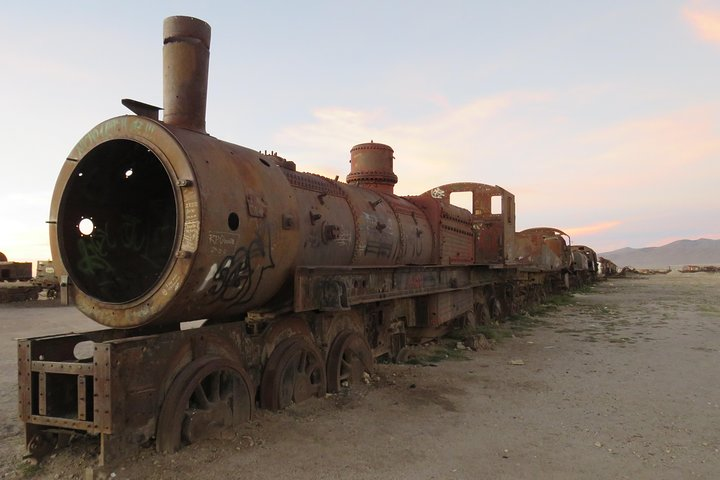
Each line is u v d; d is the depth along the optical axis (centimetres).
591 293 2955
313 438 483
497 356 944
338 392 638
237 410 482
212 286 433
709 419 571
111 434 383
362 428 520
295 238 536
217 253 424
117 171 509
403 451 464
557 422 557
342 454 451
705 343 1106
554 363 880
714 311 1819
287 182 554
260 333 541
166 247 533
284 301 564
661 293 2900
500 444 488
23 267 2494
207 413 447
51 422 403
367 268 673
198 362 446
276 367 539
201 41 513
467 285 1141
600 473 425
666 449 480
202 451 425
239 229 449
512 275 1564
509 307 1569
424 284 886
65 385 432
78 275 467
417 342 991
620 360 912
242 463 417
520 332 1275
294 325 590
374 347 788
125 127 441
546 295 2347
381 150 987
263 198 490
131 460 394
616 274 6147
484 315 1325
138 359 398
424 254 950
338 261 674
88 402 398
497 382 736
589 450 476
